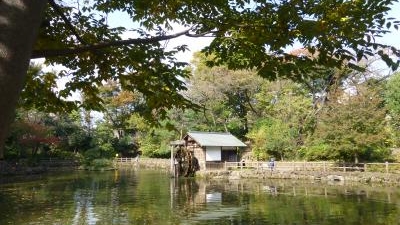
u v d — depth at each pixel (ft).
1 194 66.13
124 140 170.40
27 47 6.58
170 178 100.37
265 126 119.85
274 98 128.06
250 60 12.82
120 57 13.78
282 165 101.40
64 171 127.13
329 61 11.52
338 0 10.62
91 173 119.44
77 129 151.94
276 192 67.72
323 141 94.38
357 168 86.58
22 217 44.86
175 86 14.16
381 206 50.11
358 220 41.65
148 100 14.25
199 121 139.54
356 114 84.23
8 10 6.45
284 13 11.06
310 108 114.83
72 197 62.75
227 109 136.67
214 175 100.68
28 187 77.56
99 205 54.13
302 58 11.77
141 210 49.83
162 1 13.58
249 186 79.15
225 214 46.60
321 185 78.23
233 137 119.44
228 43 12.61
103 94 122.42
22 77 6.56
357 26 10.52
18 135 107.55
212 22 12.44
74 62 14.16
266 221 42.11
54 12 13.00
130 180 94.84
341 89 95.50
